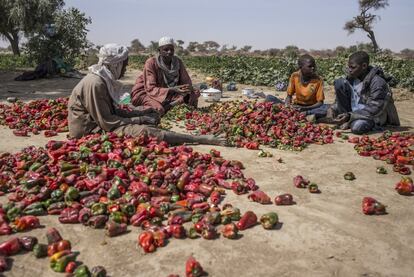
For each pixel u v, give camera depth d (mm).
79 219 4539
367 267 3826
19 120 8711
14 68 25500
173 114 9656
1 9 24969
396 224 4641
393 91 15859
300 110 9633
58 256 3797
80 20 22422
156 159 5871
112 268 3775
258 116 8469
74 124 7164
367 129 8602
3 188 5234
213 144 7512
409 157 6695
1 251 3885
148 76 10047
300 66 9656
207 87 15016
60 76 20094
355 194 5457
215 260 3902
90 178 5281
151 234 4141
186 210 4730
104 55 6992
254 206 5012
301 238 4309
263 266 3826
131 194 4906
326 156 7125
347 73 8977
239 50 81250
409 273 3746
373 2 54188
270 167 6449
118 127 7098
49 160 5848
